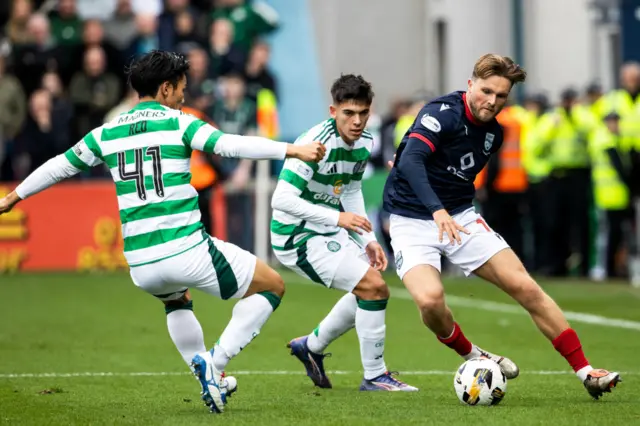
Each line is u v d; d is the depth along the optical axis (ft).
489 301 146.72
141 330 120.16
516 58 217.56
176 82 71.31
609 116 175.01
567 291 159.63
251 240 185.68
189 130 69.00
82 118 190.80
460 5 215.92
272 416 69.00
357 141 82.53
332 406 73.46
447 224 73.15
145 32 197.77
